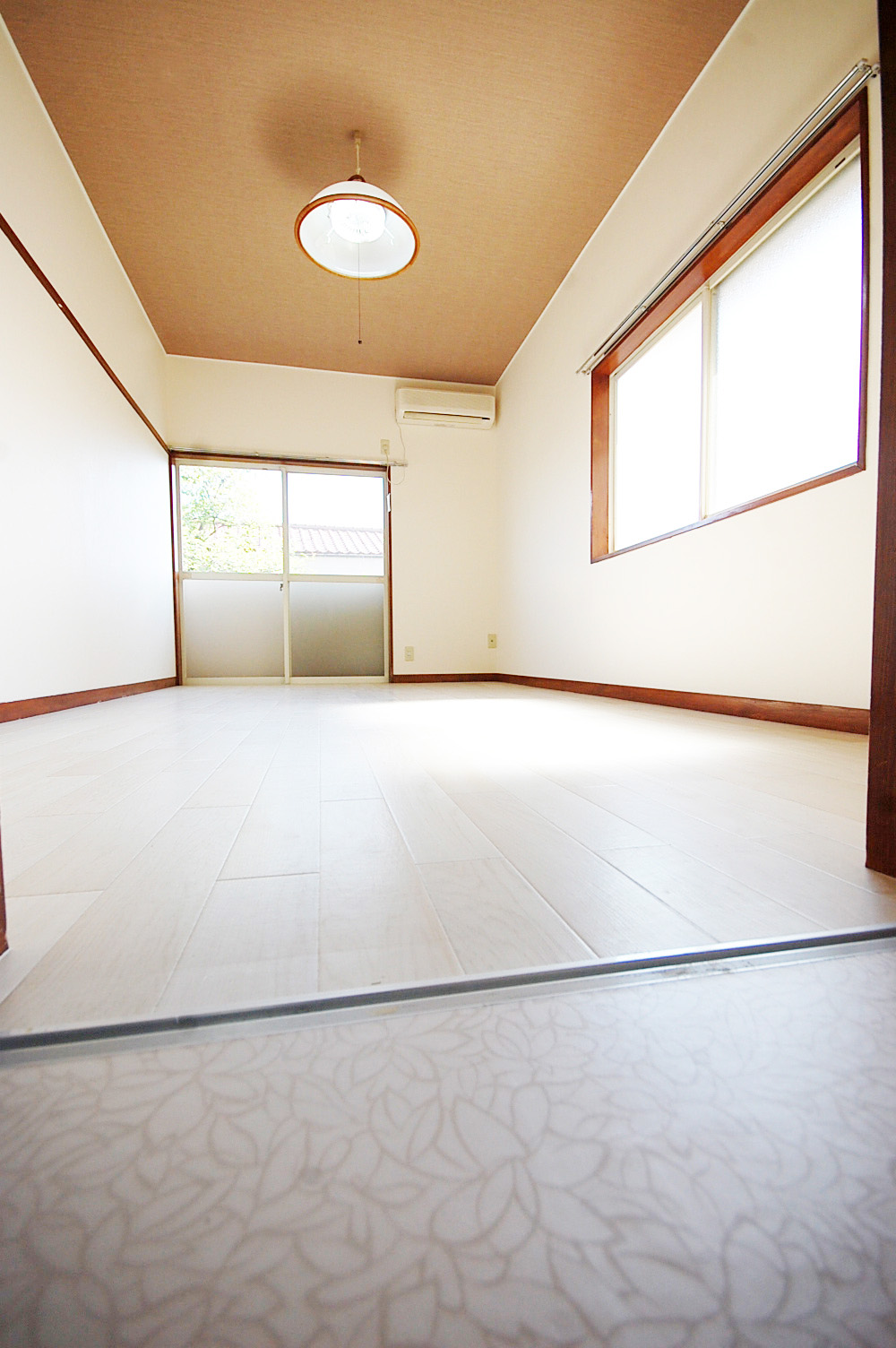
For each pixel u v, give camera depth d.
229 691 4.26
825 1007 0.45
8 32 2.29
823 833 0.87
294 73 2.44
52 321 2.65
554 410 4.04
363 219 2.63
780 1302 0.24
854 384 1.91
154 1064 0.38
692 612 2.55
